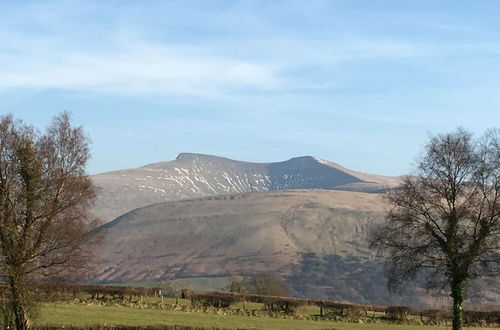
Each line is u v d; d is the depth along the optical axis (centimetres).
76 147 5931
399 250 6412
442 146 6419
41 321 6081
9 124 5581
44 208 5531
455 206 6322
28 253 5369
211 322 7219
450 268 6300
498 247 6238
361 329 7356
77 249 5719
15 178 5447
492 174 6344
